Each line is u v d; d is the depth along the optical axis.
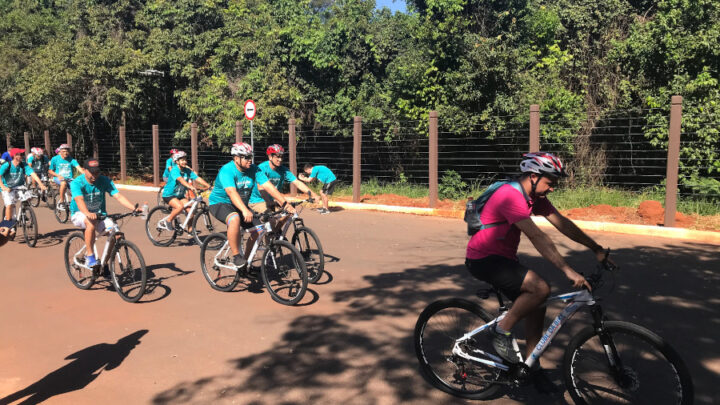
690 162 11.27
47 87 19.59
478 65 13.36
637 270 6.57
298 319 5.27
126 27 23.17
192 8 19.66
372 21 17.44
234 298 6.02
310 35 17.25
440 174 14.64
